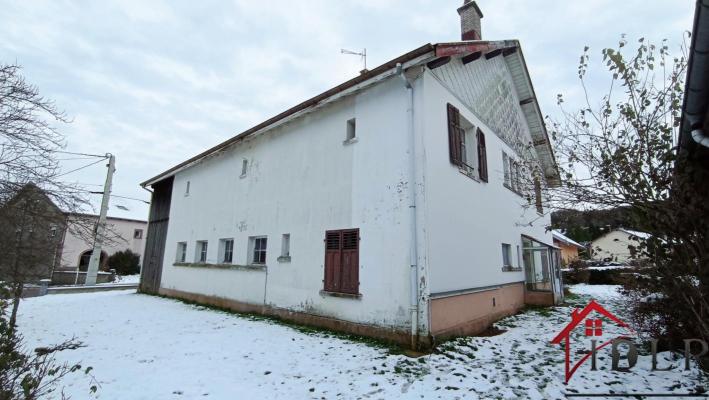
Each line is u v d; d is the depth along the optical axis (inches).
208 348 241.4
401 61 261.1
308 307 316.2
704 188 160.6
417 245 248.4
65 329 302.8
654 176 161.0
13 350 122.2
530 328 305.7
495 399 159.6
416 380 181.9
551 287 434.0
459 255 284.4
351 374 190.9
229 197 451.5
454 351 229.1
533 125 505.4
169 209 583.8
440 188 270.8
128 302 476.4
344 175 309.4
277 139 391.9
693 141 160.4
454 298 268.8
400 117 277.1
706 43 117.4
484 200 347.3
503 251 394.6
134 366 204.4
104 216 650.8
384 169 279.6
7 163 189.8
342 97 312.0
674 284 167.8
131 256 1114.7
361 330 269.7
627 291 221.5
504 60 444.5
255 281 381.4
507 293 374.9
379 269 267.1
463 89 341.1
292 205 354.0
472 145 348.8
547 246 444.5
